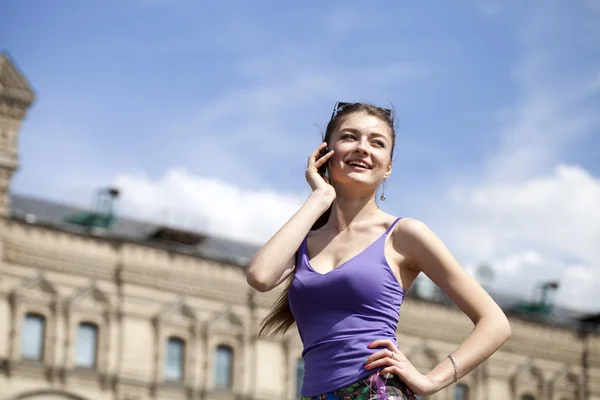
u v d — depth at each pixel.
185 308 46.53
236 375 47.06
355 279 4.72
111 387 44.38
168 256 46.47
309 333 4.79
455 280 4.82
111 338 44.69
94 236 45.00
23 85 44.69
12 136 44.31
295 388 48.16
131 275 45.47
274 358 48.00
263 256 4.79
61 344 43.53
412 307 51.78
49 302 43.75
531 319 55.19
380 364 4.60
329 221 5.12
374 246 4.84
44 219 47.59
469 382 53.12
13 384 42.38
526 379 54.44
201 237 48.03
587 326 59.03
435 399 52.03
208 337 46.78
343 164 5.02
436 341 52.03
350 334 4.69
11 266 43.34
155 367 45.31
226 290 47.53
